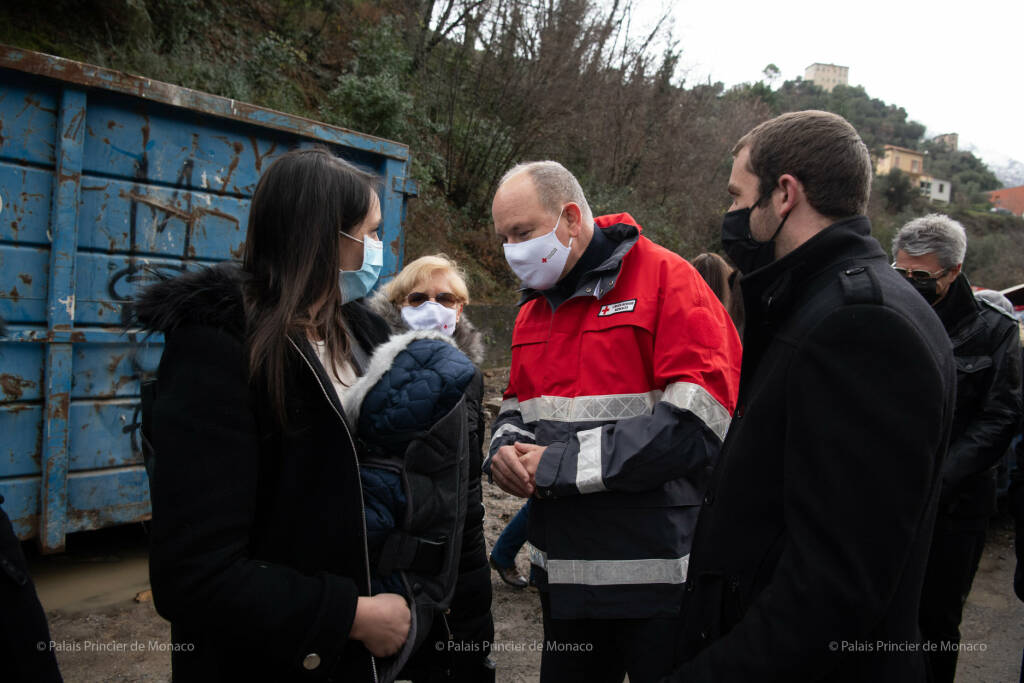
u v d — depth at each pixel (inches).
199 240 137.9
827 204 47.5
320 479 47.1
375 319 62.1
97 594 123.4
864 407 39.0
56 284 120.3
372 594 49.6
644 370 72.5
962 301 105.0
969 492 97.6
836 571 38.8
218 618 41.9
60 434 122.3
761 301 50.5
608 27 438.0
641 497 69.9
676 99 570.3
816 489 40.2
